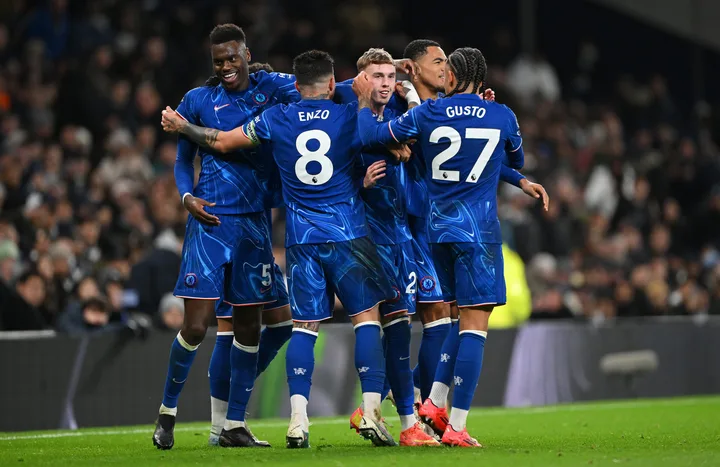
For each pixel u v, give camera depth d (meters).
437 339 23.09
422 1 71.50
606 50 73.56
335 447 21.52
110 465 18.39
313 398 34.22
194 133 22.05
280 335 24.09
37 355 30.33
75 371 30.84
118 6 55.44
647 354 41.62
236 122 22.52
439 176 21.09
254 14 58.19
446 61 22.08
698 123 67.12
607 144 61.03
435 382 21.94
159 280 35.50
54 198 40.25
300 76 21.56
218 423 23.50
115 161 45.62
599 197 58.38
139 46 53.97
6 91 48.03
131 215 41.12
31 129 46.88
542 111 62.47
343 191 21.27
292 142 21.22
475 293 20.81
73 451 22.09
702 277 52.88
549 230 51.53
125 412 31.55
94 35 53.34
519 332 38.53
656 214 59.44
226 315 23.50
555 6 73.25
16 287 33.53
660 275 49.84
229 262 22.34
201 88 22.98
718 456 18.64
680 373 42.53
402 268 22.78
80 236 38.72
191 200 21.92
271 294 22.75
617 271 48.81
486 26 72.69
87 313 32.72
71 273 35.50
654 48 73.44
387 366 21.94
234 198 22.27
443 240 21.02
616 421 30.42
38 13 52.31
